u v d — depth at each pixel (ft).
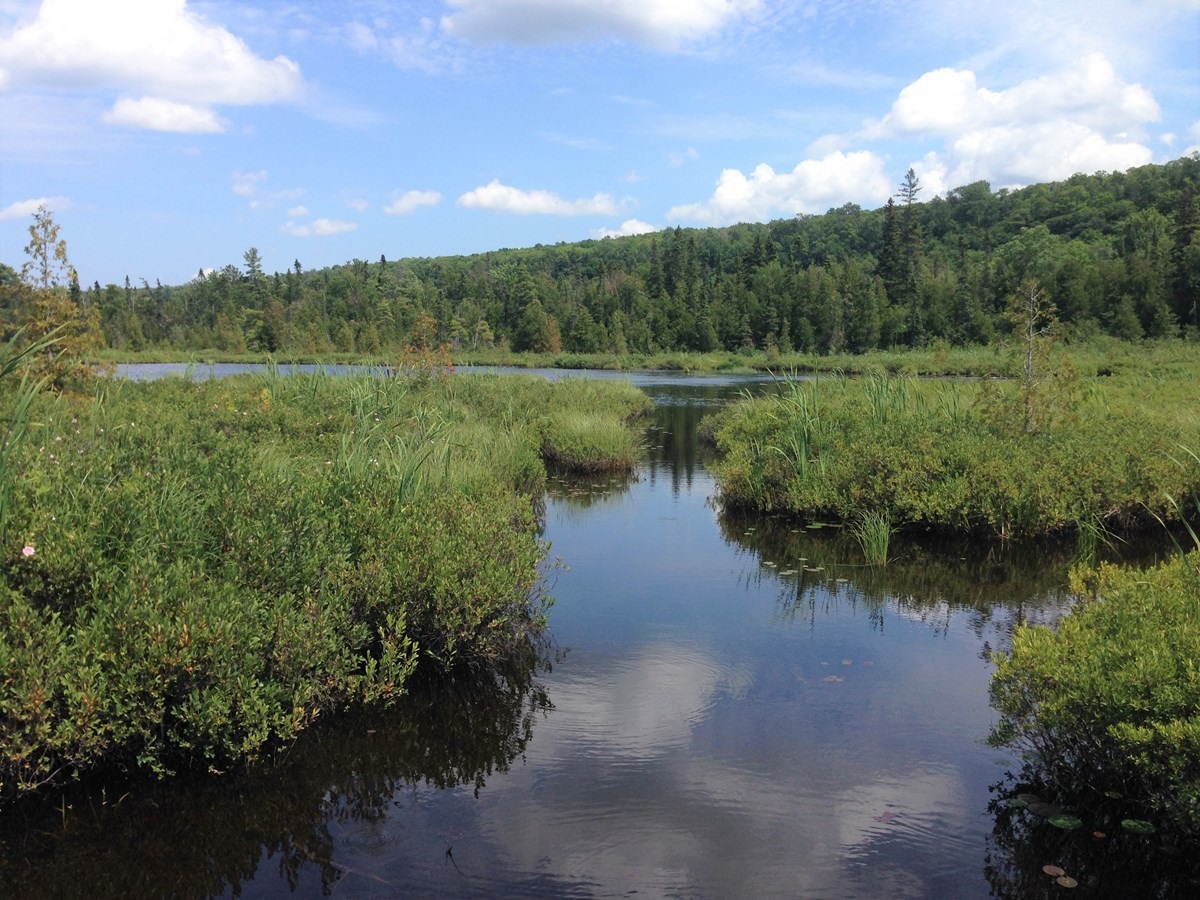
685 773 13.85
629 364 205.87
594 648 19.43
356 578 16.61
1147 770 11.41
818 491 32.58
